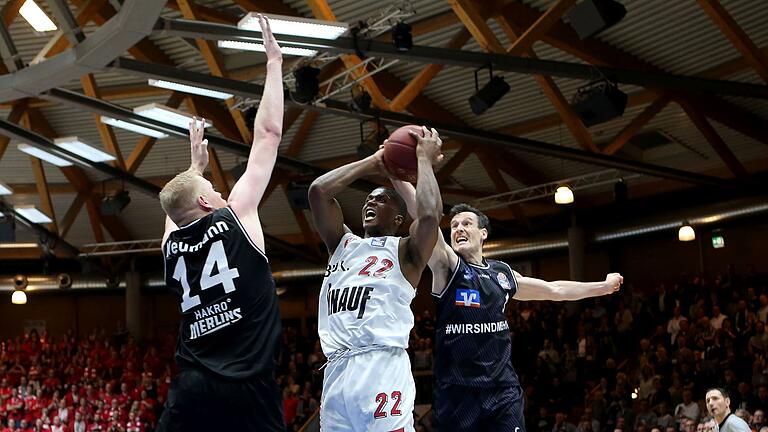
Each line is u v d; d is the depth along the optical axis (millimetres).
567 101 20484
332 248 4984
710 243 26922
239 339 3877
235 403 3781
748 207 23516
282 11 17547
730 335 20188
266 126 4289
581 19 13344
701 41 18703
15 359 30781
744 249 26156
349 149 24750
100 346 31953
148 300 35406
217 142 19719
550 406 22484
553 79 20484
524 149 19188
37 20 15336
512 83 20766
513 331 25453
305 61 16047
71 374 29547
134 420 24969
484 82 20594
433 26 17891
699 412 17266
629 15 17750
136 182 21781
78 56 13703
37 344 32156
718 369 19266
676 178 21703
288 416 23875
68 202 29109
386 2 17406
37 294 33844
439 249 6375
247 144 20047
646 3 17359
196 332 3922
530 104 21844
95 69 14078
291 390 24922
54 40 14523
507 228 27797
